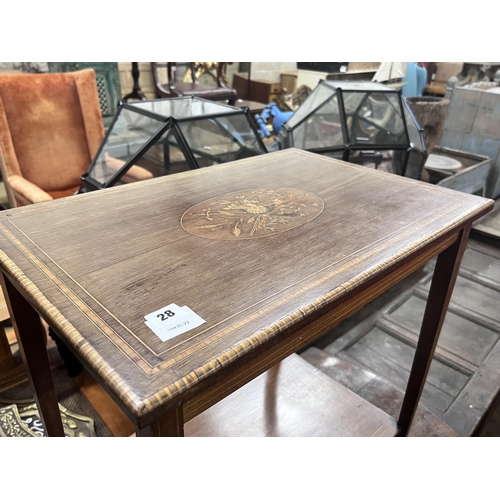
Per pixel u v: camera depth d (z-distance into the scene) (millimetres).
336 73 3965
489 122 3100
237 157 1689
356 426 1303
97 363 560
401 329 1980
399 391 1569
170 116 1515
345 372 1651
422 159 2061
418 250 873
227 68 4523
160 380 537
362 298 851
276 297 697
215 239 877
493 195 3203
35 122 1977
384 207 1046
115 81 3217
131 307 666
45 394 1022
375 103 1934
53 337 1360
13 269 758
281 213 1002
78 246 838
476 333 1966
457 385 1692
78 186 2164
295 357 1583
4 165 1896
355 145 1845
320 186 1175
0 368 1414
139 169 1525
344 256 822
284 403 1381
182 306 669
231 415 1327
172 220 959
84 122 2105
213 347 591
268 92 4309
